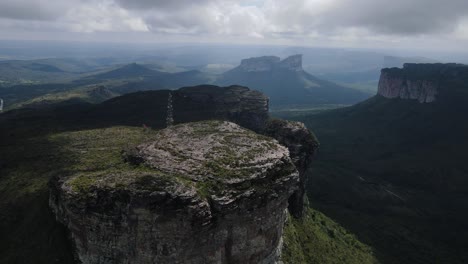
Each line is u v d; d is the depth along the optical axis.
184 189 39.62
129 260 40.84
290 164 50.19
